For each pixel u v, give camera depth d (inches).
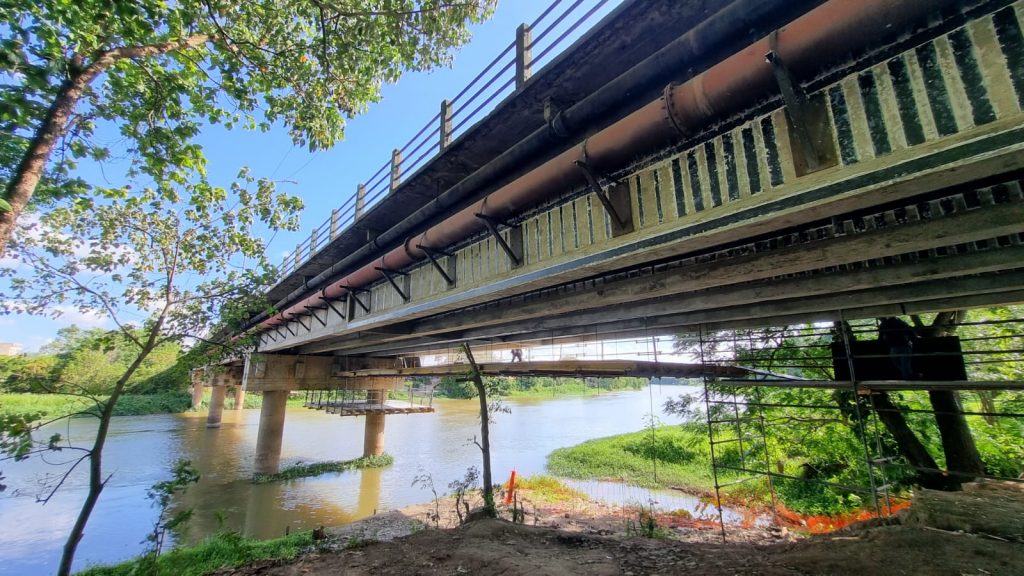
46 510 610.2
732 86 157.8
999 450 482.6
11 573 438.0
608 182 221.6
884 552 212.5
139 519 586.6
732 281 240.7
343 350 908.6
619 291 291.1
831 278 259.3
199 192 278.8
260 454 837.2
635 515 508.7
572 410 2170.3
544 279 252.2
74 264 257.6
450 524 484.4
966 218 162.1
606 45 209.6
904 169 129.1
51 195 225.0
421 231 386.0
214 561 353.4
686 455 884.0
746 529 444.1
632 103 215.2
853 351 390.0
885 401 485.1
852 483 532.1
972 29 122.5
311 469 832.9
